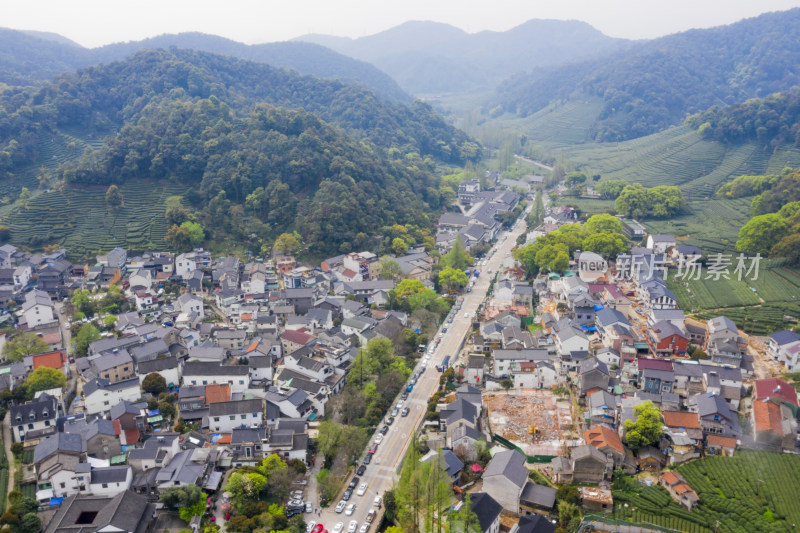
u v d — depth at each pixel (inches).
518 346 7239.2
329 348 7372.1
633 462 5315.0
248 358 7165.4
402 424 6200.8
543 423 6028.5
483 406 6368.1
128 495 4798.2
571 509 4729.3
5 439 5708.7
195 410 6220.5
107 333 7864.2
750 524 4534.9
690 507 4751.5
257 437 5659.5
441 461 4904.0
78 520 4692.4
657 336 6943.9
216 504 5064.0
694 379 6225.4
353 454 5634.8
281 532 4559.5
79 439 5374.0
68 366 7052.2
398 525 4862.2
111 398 6235.2
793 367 6633.9
